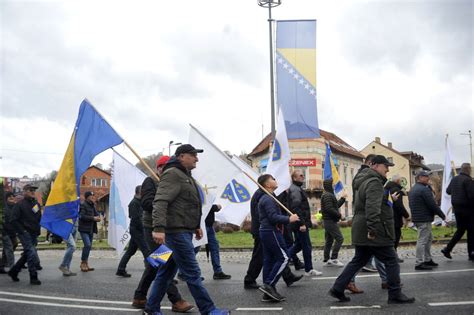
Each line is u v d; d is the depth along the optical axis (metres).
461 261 10.89
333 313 6.23
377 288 7.96
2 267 11.63
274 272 7.17
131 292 8.48
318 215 31.06
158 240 5.64
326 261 11.23
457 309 6.15
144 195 6.72
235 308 6.78
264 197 7.39
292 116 15.09
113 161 12.80
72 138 8.46
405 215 9.96
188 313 6.70
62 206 8.45
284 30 15.31
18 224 9.57
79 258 15.89
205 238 7.77
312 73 15.14
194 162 6.11
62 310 6.95
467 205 10.88
